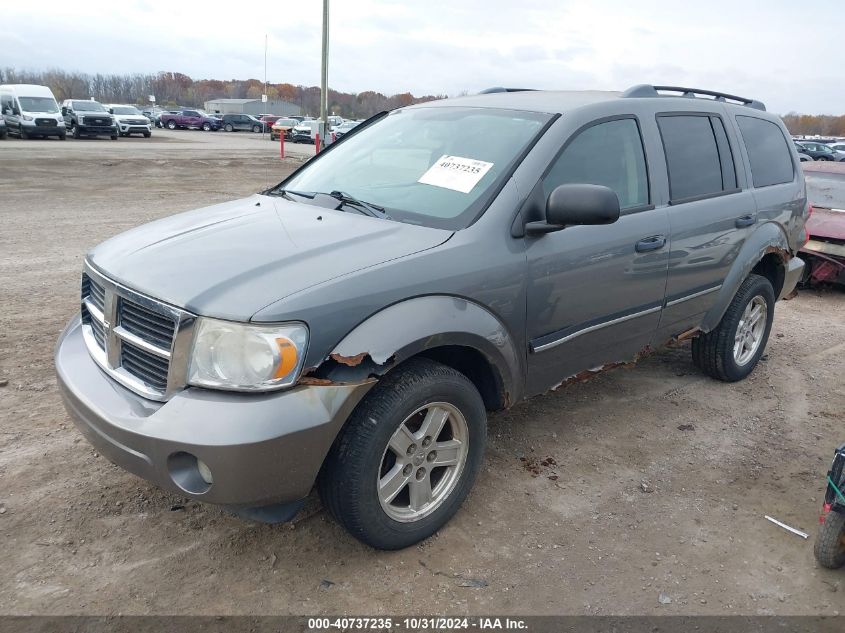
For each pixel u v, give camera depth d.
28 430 3.73
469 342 2.86
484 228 2.99
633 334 3.85
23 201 12.32
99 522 3.00
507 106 3.69
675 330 4.20
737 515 3.30
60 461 3.44
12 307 5.82
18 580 2.63
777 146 5.04
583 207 2.89
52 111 30.14
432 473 3.06
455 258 2.84
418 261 2.75
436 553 2.92
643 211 3.72
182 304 2.43
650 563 2.91
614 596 2.70
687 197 4.04
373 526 2.72
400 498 2.99
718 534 3.14
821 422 4.38
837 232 7.69
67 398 2.79
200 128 51.62
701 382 4.95
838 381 5.12
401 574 2.78
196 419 2.34
